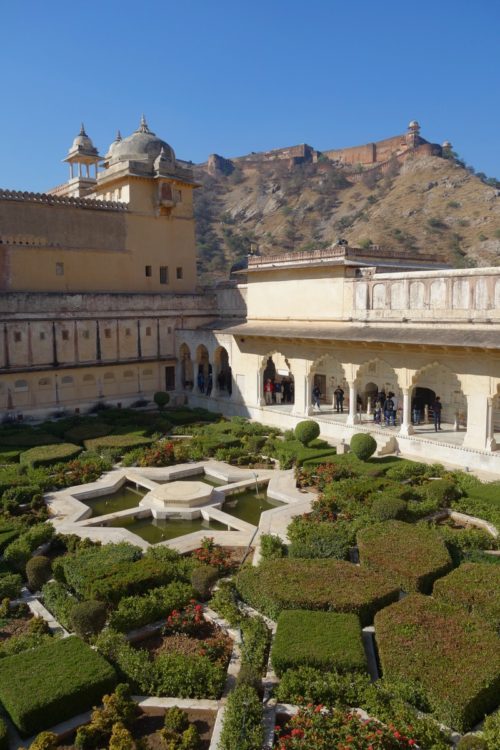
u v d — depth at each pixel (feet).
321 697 30.99
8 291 101.60
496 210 320.91
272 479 68.49
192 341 114.52
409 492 59.47
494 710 30.45
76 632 37.35
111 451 77.00
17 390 99.55
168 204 120.57
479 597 38.06
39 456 73.51
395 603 38.14
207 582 41.91
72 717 30.42
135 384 114.42
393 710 29.48
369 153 467.93
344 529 51.52
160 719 30.68
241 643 36.14
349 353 85.61
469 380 71.36
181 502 60.95
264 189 459.73
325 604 38.37
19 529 53.36
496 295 71.41
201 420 100.83
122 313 111.14
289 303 101.65
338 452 75.77
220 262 330.75
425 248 298.35
